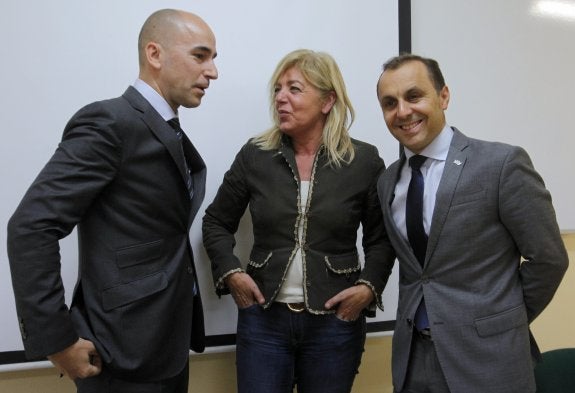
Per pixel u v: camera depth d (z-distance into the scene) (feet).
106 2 4.94
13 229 2.98
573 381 4.77
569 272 6.82
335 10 5.65
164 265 3.62
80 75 4.89
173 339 3.73
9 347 4.78
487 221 3.51
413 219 3.80
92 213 3.42
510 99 6.40
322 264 4.33
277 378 4.39
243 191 4.76
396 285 5.90
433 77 3.71
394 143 5.89
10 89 4.71
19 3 4.72
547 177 6.58
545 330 6.73
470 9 6.23
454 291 3.60
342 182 4.43
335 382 4.40
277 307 4.39
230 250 4.69
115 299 3.35
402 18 5.88
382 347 6.03
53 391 5.02
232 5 5.30
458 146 3.70
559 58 6.62
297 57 4.49
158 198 3.52
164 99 3.72
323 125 4.65
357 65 5.73
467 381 3.47
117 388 3.44
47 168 3.13
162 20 3.68
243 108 5.37
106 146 3.20
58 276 3.06
